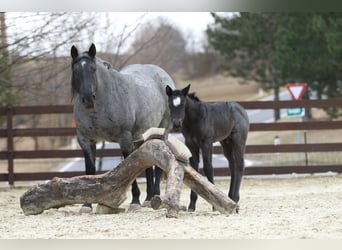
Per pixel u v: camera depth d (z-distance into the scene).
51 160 37.88
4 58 19.41
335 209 11.47
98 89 11.76
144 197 15.91
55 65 21.72
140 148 11.12
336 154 28.31
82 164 32.94
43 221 10.73
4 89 20.41
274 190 16.69
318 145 19.64
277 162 26.86
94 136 12.19
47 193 11.57
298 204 12.54
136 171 11.33
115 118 12.05
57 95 21.19
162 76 14.10
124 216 11.09
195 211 11.68
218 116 12.35
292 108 19.89
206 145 12.08
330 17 29.38
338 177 19.19
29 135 19.23
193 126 11.98
